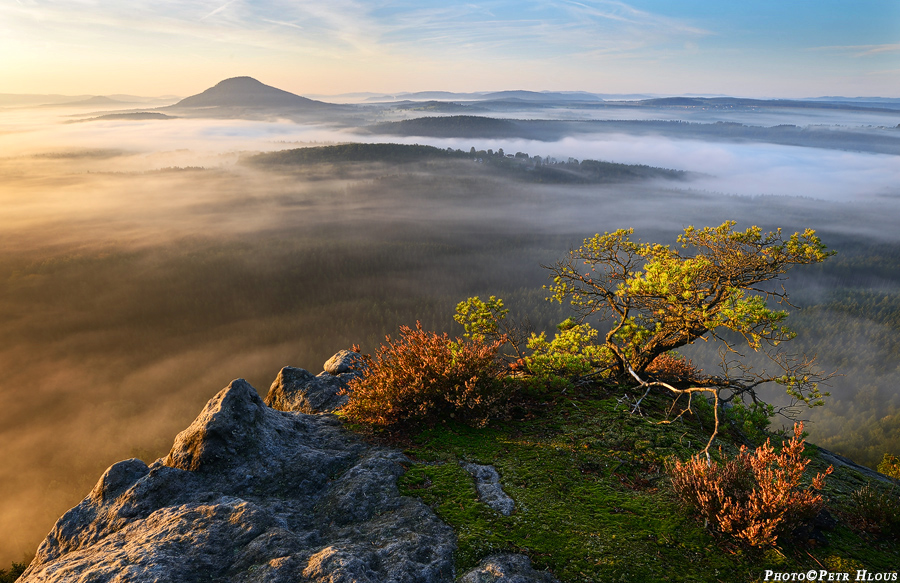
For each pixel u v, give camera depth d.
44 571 3.20
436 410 5.69
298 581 3.03
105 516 3.99
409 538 3.56
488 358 5.82
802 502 3.74
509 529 3.76
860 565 3.57
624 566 3.41
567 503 4.13
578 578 3.29
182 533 3.49
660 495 4.33
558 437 5.36
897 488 5.21
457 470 4.57
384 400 5.36
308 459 4.66
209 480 4.36
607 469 4.74
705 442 5.46
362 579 3.00
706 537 3.78
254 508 3.77
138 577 2.97
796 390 5.47
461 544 3.56
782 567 3.50
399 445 5.14
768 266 5.54
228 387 4.98
